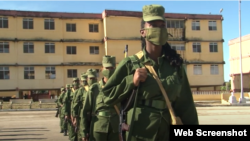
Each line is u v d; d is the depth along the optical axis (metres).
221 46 42.81
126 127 3.12
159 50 3.14
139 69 2.94
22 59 37.81
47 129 14.66
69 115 11.05
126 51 4.03
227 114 21.36
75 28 39.38
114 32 38.59
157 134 3.01
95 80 8.28
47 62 38.53
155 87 2.97
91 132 6.29
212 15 42.56
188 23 41.75
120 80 3.18
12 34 37.50
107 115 6.08
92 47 40.00
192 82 41.75
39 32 38.28
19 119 19.66
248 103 32.78
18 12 37.50
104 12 38.53
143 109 3.01
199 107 29.53
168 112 3.10
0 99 37.88
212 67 42.53
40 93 39.78
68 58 39.22
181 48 41.62
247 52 50.28
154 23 3.02
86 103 6.43
